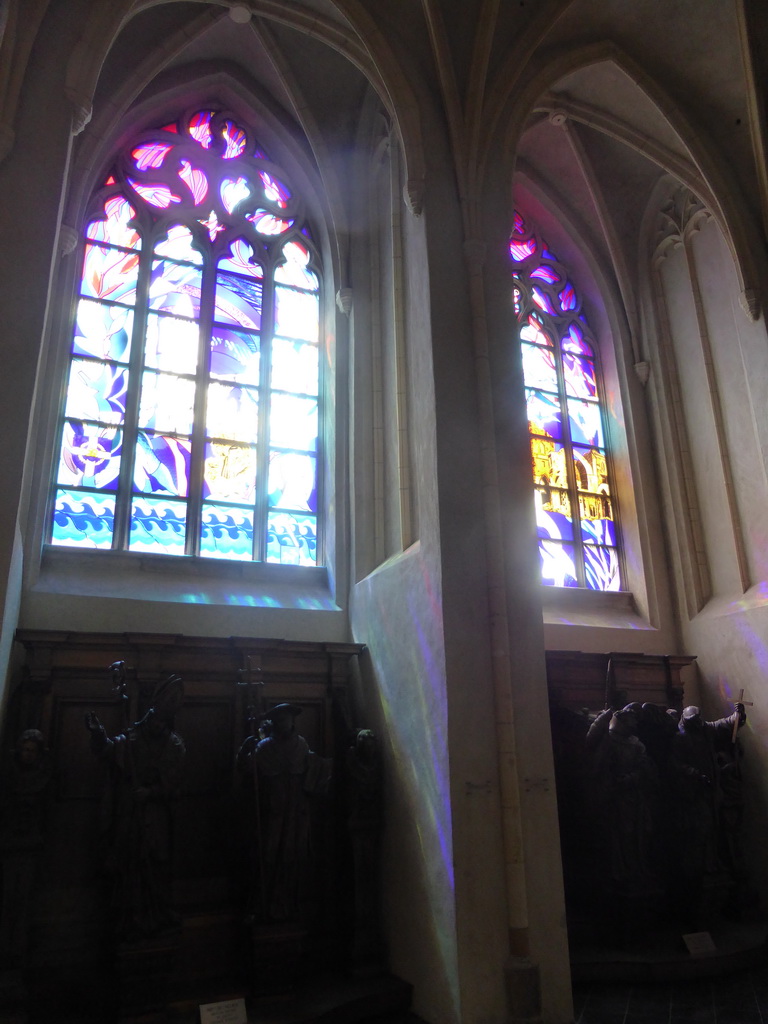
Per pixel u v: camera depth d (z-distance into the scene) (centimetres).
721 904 891
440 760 693
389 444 962
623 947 820
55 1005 641
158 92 1084
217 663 815
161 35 973
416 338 862
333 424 1031
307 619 920
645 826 857
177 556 911
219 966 710
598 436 1293
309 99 1096
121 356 966
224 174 1130
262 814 707
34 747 635
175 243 1059
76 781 723
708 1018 679
